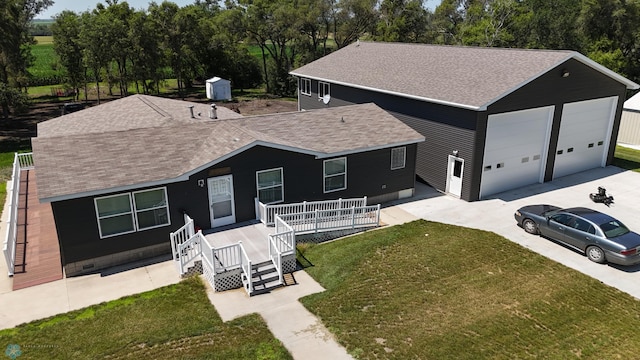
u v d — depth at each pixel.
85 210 13.92
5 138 32.62
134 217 14.77
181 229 14.53
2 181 23.17
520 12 46.84
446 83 21.92
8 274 14.03
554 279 13.77
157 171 15.06
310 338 11.09
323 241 16.77
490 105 19.02
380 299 12.73
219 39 54.00
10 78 37.59
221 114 23.75
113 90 55.81
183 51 52.31
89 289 13.34
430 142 21.81
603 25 46.12
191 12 55.53
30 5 42.62
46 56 82.06
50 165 14.49
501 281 13.67
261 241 15.24
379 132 20.16
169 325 11.55
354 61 30.69
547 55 21.05
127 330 11.34
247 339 11.02
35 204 19.41
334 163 18.47
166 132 17.42
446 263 14.76
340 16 54.56
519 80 19.75
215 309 12.32
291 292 13.23
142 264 14.90
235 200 16.48
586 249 15.01
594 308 12.31
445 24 59.47
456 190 20.86
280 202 17.55
